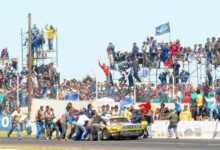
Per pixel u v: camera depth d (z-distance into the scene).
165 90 121.31
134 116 103.81
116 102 120.19
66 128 101.38
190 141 88.81
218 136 99.75
